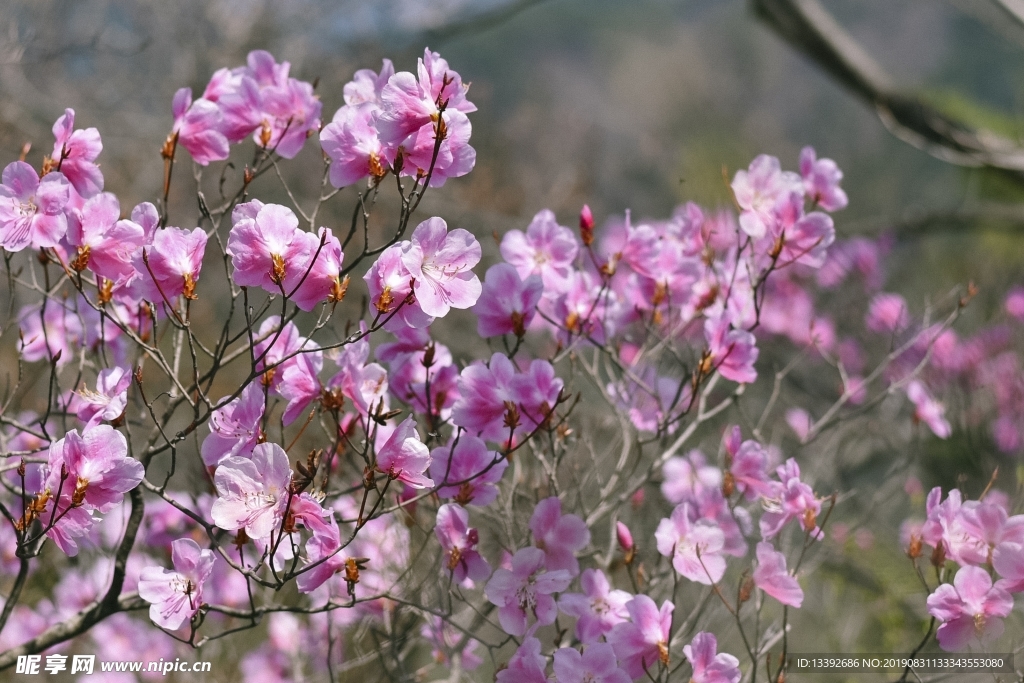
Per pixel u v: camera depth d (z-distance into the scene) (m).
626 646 1.77
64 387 2.04
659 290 1.91
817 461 2.30
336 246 1.71
